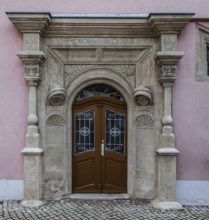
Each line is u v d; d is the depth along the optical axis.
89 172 8.04
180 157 7.71
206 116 7.75
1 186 7.71
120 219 6.52
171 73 7.48
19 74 7.73
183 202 7.68
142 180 7.80
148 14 7.56
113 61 7.82
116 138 8.08
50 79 7.81
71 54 7.83
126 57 7.86
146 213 6.95
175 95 7.73
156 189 7.71
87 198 7.80
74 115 8.04
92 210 7.05
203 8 7.80
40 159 7.56
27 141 7.52
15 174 7.71
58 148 7.80
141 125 7.83
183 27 7.50
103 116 8.05
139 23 7.59
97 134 8.04
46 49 7.77
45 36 7.75
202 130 7.74
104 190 8.02
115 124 8.08
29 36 7.54
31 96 7.58
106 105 8.05
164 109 7.61
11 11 7.62
